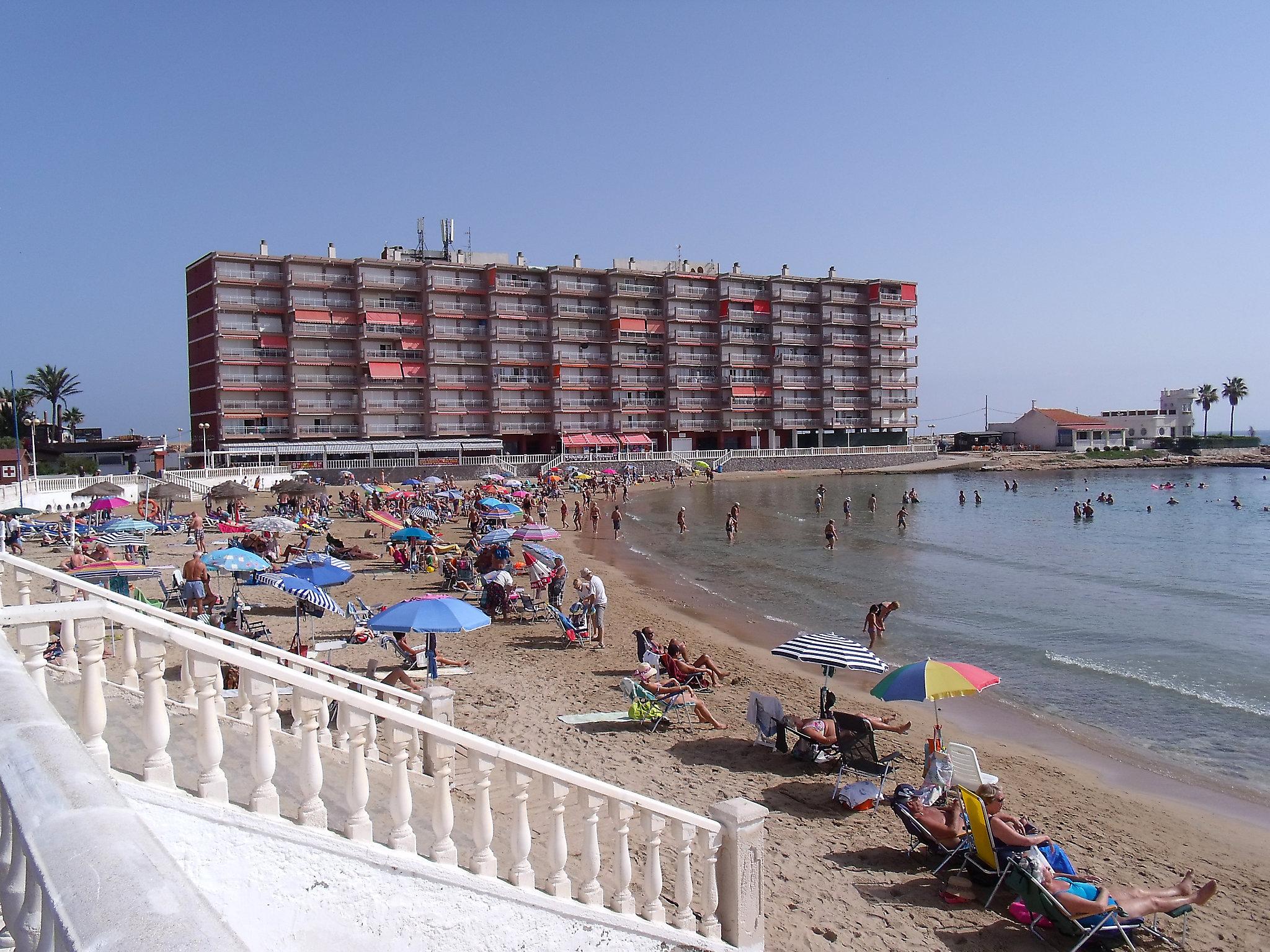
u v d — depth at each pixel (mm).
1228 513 63594
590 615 20203
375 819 6176
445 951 4910
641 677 15047
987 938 8141
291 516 46344
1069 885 8336
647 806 6176
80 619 3969
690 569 36688
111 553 28438
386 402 88688
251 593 23922
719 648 21672
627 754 12602
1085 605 28234
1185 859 10742
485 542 26828
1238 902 9531
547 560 25125
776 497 80250
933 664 11922
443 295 91062
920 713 16797
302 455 82875
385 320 87562
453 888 4996
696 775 11922
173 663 10125
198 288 85312
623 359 99938
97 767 2664
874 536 49594
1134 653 21688
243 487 43000
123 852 2131
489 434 93625
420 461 87375
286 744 6832
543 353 97188
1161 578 34062
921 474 113625
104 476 53781
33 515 42188
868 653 12820
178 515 47000
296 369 84688
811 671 19812
